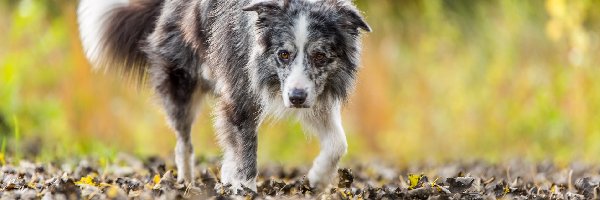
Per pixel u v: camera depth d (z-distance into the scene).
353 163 13.04
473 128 15.61
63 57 16.06
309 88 7.63
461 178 7.94
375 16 18.08
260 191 8.23
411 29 17.97
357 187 8.69
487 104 15.69
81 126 15.55
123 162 11.07
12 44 15.73
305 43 7.66
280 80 7.81
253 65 7.93
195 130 14.97
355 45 8.02
